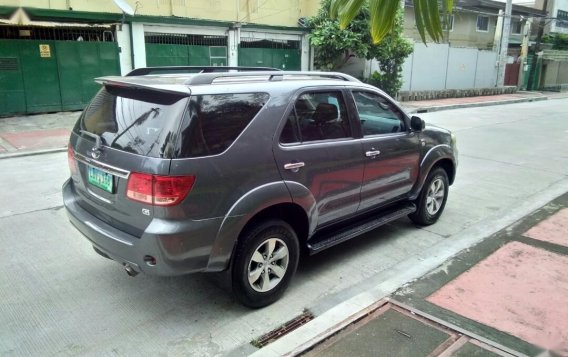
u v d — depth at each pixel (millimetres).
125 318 3438
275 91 3467
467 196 6613
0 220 5305
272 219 3451
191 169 2922
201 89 3070
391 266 4348
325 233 4129
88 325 3342
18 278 3984
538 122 14836
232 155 3121
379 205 4578
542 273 4035
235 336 3246
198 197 2969
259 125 3299
